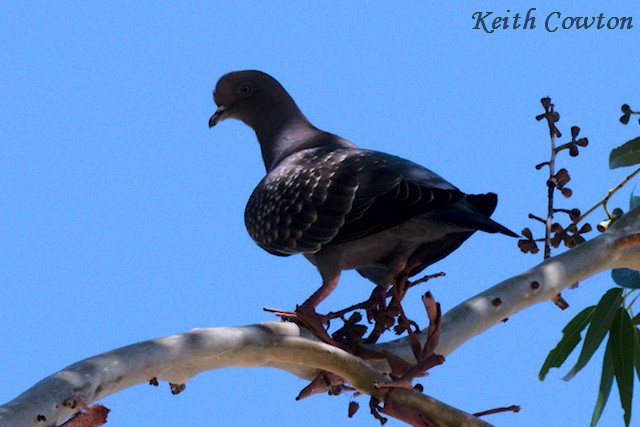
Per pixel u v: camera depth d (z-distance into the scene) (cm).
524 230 1009
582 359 1087
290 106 1273
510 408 850
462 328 938
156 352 790
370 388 859
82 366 741
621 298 1086
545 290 975
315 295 1033
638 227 1034
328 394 930
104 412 725
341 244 1046
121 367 764
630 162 1131
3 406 690
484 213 1040
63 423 718
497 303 955
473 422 834
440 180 1037
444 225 1019
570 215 1009
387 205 1008
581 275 991
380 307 996
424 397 841
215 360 830
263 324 869
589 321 1112
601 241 1004
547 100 998
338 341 934
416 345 856
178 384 822
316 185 1045
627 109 1115
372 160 1047
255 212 1087
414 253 1084
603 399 1105
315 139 1227
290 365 893
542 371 1116
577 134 1002
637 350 1115
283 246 1064
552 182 997
